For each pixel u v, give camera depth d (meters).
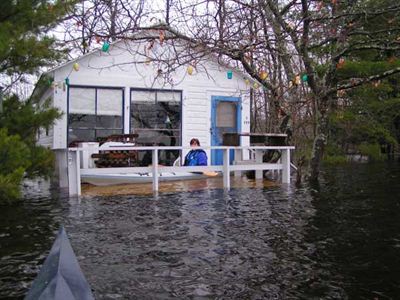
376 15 8.19
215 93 13.41
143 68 12.57
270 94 10.87
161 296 3.64
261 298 3.61
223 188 9.70
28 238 5.35
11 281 3.96
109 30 5.25
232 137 11.27
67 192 9.16
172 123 13.04
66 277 1.63
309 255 4.73
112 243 5.11
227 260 4.54
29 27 8.55
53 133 11.88
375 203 7.97
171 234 5.52
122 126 12.51
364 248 4.97
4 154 7.41
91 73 12.19
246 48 5.02
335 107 19.31
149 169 9.23
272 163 11.33
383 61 18.94
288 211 7.05
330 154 24.38
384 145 27.80
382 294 3.69
